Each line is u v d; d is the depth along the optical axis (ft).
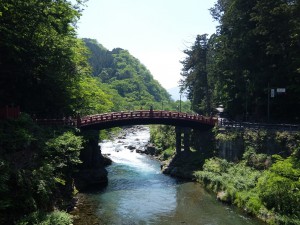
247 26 148.87
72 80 139.54
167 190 122.21
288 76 133.80
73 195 105.40
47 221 66.13
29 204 67.77
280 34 125.18
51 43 120.47
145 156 204.13
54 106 132.05
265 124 129.80
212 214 94.32
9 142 76.48
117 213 94.84
